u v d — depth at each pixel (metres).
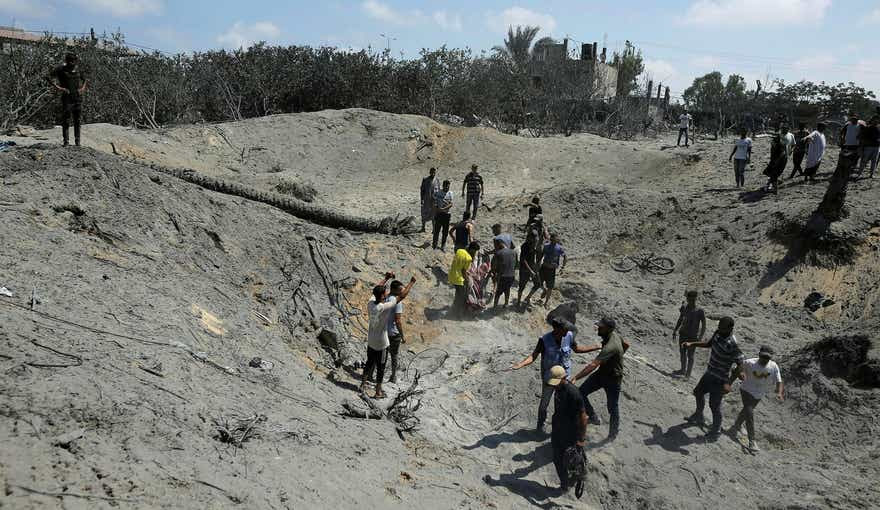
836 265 13.47
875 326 10.77
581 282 13.78
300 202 14.12
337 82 34.19
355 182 24.80
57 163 10.11
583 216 17.94
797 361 9.72
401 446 7.04
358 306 11.28
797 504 6.78
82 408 4.71
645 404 8.86
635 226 17.25
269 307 9.88
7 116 24.42
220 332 7.93
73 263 7.72
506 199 19.78
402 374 9.77
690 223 16.78
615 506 6.93
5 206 8.48
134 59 31.53
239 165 24.80
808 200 15.66
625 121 39.84
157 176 11.31
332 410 7.21
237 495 4.49
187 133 25.39
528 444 8.04
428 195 15.09
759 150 23.14
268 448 5.46
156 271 8.77
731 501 6.95
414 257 13.27
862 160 16.41
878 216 14.11
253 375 7.12
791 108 41.31
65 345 5.58
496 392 9.20
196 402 5.67
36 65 26.25
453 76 36.59
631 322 12.34
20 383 4.71
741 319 12.71
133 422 4.84
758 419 8.91
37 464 3.94
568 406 6.70
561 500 6.86
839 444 8.17
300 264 11.39
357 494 5.30
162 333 6.94
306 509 4.71
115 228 9.31
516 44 50.09
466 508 5.91
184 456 4.73
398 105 35.19
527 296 12.26
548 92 40.31
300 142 27.03
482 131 28.41
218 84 33.47
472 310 11.76
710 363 8.28
